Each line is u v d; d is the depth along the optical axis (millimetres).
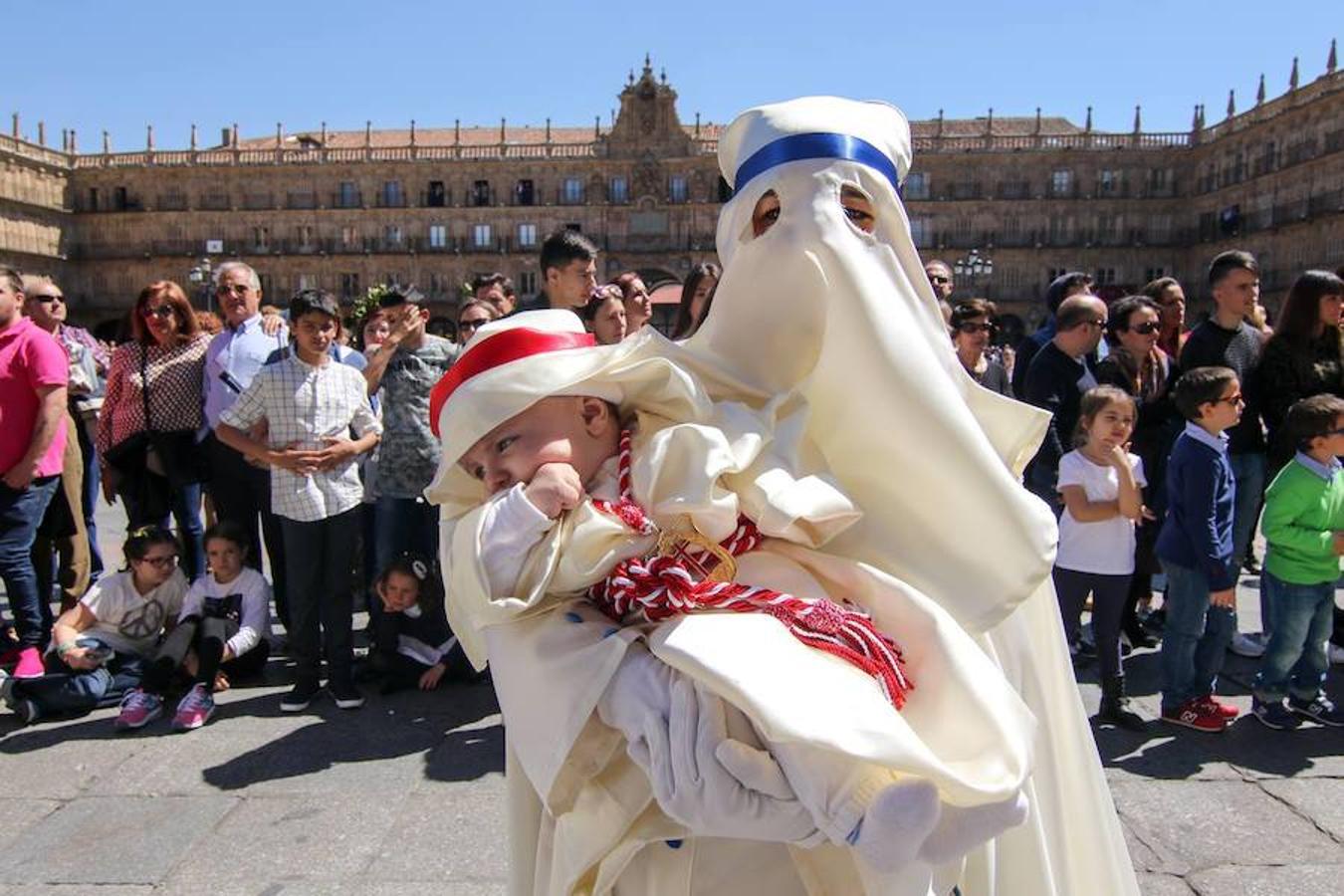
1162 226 64188
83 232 68438
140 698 5078
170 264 68000
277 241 67688
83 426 8125
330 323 5293
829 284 1458
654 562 1254
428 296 67312
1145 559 6145
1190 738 4695
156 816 3963
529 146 66875
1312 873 3404
